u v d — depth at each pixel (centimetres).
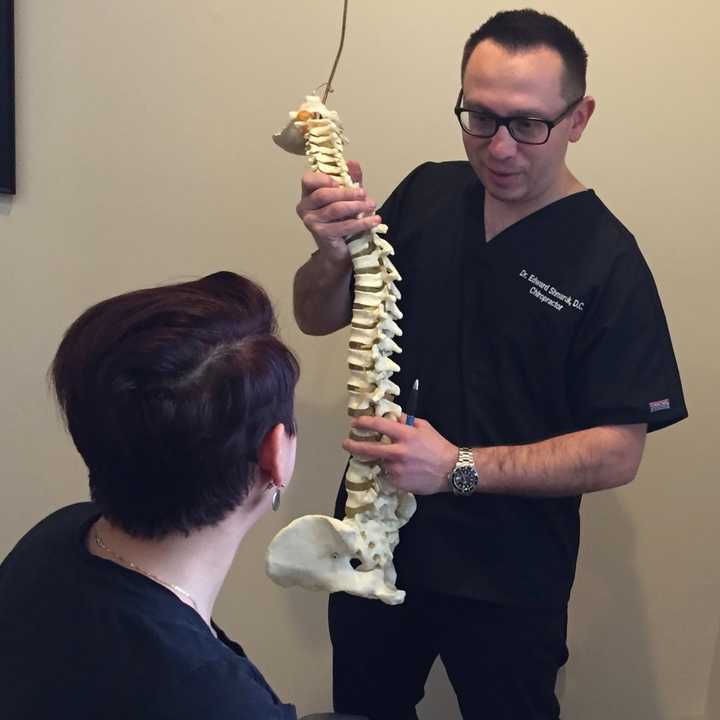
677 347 175
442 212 143
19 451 175
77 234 166
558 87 120
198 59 159
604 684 192
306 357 174
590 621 189
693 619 190
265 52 160
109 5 156
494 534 137
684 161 166
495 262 134
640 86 163
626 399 127
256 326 74
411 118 163
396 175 166
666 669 192
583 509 183
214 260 169
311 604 187
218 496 72
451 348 138
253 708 66
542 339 132
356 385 117
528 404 135
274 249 169
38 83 159
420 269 141
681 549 186
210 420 69
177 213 166
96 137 162
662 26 160
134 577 72
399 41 160
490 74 120
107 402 69
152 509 72
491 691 142
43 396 173
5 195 162
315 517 102
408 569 140
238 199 166
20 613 75
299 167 165
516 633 139
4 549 180
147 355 68
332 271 133
